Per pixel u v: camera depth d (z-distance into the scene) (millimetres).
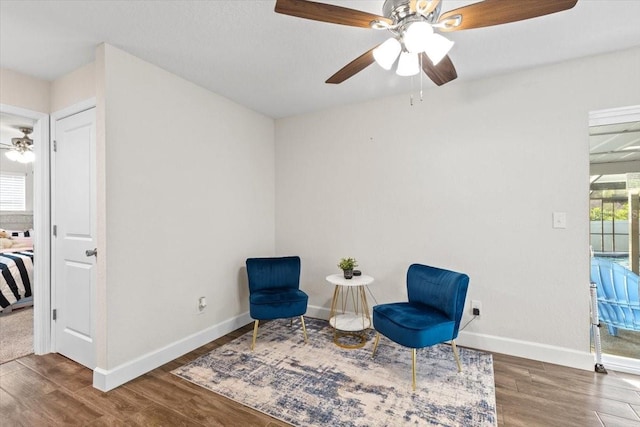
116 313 2152
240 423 1767
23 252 4355
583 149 2383
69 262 2533
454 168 2836
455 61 2398
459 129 2814
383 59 1592
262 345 2795
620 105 2271
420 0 1413
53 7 1737
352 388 2092
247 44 2160
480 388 2088
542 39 2102
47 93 2660
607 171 2439
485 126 2709
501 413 1835
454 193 2836
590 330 2371
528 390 2068
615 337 2455
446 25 1495
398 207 3094
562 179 2443
